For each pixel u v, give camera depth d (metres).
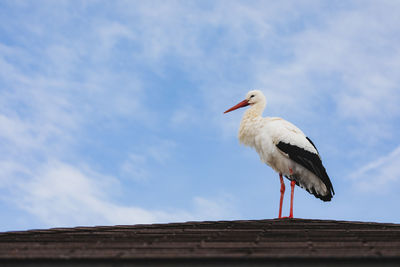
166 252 5.75
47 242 6.78
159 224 8.85
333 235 7.11
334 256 5.32
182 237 7.05
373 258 5.27
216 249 5.91
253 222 9.05
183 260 5.43
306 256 5.34
